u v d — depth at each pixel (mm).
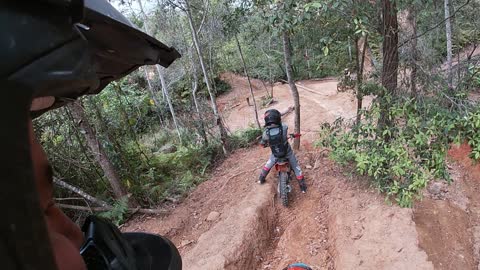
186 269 4656
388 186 4879
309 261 4844
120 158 6684
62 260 637
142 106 10555
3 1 454
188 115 9945
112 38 739
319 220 5523
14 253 424
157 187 6691
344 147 4973
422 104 4469
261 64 17328
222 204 6184
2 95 417
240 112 15055
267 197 6102
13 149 419
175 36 10102
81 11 501
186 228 5785
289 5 3932
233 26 6160
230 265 4637
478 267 4203
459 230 4703
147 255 902
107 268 773
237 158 8227
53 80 463
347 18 4102
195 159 8117
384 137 4742
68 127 5996
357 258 4254
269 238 5488
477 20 7488
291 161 6188
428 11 5082
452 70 5234
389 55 4750
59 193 5879
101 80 950
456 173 5855
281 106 14156
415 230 4434
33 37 460
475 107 4246
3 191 413
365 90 5043
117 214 5711
